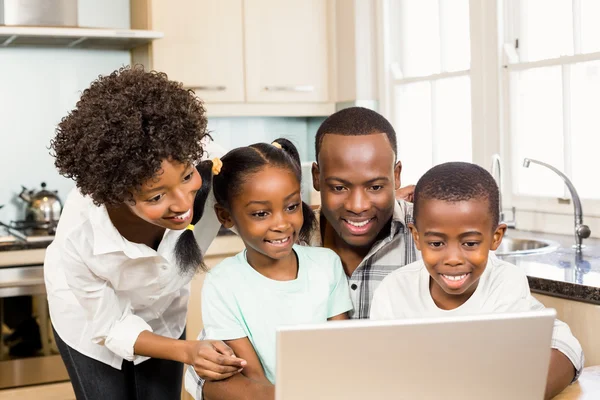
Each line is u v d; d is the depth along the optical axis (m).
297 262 1.45
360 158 1.38
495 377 0.94
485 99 3.10
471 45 3.15
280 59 3.80
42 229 3.31
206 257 3.24
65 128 1.32
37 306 2.94
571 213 2.76
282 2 3.78
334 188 1.42
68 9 3.39
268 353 1.37
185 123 1.27
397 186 1.55
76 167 1.31
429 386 0.92
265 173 1.34
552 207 2.85
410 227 1.33
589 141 2.68
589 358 1.94
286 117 4.18
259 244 1.36
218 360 1.22
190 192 1.29
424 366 0.91
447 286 1.26
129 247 1.54
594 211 2.67
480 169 1.27
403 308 1.37
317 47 3.88
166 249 1.60
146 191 1.25
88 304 1.62
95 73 3.79
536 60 2.88
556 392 1.21
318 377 0.88
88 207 1.56
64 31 3.25
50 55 3.69
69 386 3.00
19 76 3.64
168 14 3.53
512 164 3.02
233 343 1.36
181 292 1.87
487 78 3.08
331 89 3.93
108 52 3.81
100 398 1.75
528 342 0.92
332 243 1.60
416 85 3.60
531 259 2.30
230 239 3.29
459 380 0.92
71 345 1.75
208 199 1.58
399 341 0.89
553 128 2.83
